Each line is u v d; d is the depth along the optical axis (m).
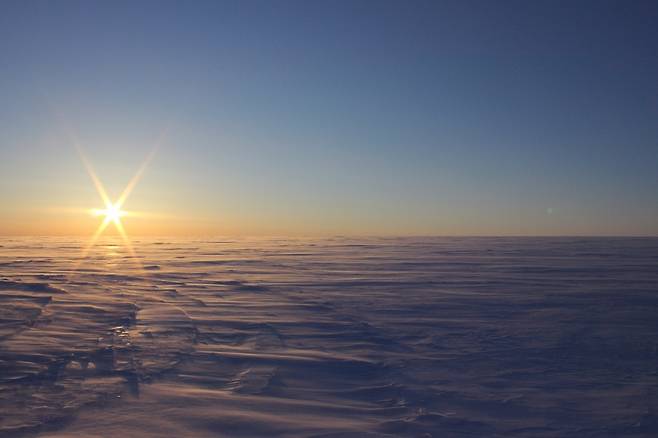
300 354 7.56
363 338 8.66
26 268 23.78
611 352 7.61
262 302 12.80
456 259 30.11
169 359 7.20
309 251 44.00
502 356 7.40
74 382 6.08
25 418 4.89
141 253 40.78
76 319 10.26
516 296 13.56
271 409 5.18
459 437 4.50
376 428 4.68
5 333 8.86
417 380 6.27
